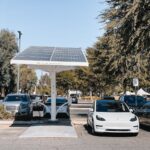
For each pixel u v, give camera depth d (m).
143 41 22.70
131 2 23.28
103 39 34.84
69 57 22.91
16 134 18.94
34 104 39.44
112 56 28.83
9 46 56.84
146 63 27.97
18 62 21.11
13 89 58.56
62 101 30.42
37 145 15.03
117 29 24.08
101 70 39.47
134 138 17.84
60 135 18.20
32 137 17.56
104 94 60.69
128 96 31.03
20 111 28.97
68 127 21.56
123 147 14.75
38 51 25.08
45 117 29.56
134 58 25.80
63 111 29.58
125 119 18.42
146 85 39.91
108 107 20.02
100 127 18.36
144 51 23.59
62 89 86.69
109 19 24.53
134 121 18.56
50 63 21.27
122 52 25.39
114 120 18.31
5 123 24.38
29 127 21.48
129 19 22.30
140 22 22.41
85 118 29.61
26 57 22.00
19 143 15.61
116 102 20.50
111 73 35.81
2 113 26.36
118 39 24.81
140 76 33.16
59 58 22.23
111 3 24.73
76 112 39.81
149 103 22.67
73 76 81.00
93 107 20.59
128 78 34.28
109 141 16.59
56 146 14.79
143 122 22.31
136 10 21.80
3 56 55.22
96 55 40.69
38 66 24.19
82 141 16.45
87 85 63.69
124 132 18.31
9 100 30.69
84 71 59.31
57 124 23.53
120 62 28.72
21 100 30.73
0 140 16.59
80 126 23.53
